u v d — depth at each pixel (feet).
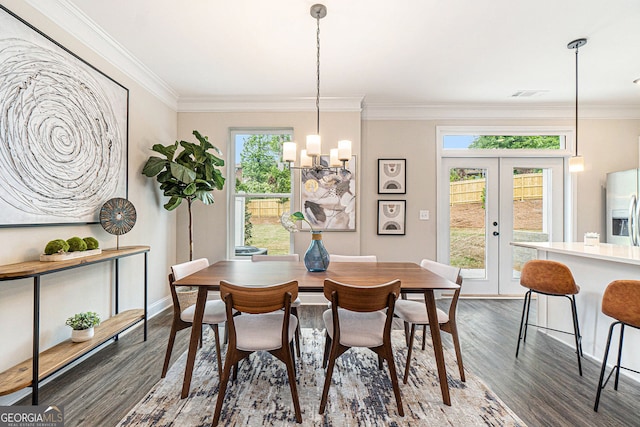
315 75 10.07
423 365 7.22
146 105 9.97
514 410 5.56
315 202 12.08
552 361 7.41
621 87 10.87
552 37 7.81
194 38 7.91
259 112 12.19
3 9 5.30
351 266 7.93
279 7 6.67
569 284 6.87
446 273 7.20
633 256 6.33
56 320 6.51
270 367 7.08
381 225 12.84
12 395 5.66
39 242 6.07
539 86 10.85
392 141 12.94
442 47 8.32
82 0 6.43
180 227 12.24
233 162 12.58
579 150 12.77
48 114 6.21
